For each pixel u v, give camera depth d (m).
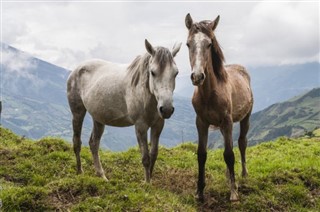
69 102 9.95
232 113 8.44
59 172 9.34
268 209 7.61
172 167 10.29
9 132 13.32
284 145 14.04
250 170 10.33
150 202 7.14
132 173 9.72
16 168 9.24
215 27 7.66
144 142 8.06
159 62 7.29
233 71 9.34
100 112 9.02
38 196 7.27
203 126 7.95
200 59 6.94
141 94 7.91
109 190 7.70
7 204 7.01
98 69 9.56
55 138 11.80
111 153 12.00
